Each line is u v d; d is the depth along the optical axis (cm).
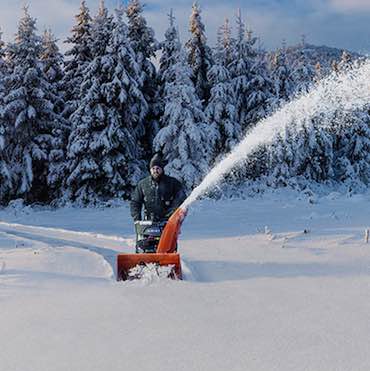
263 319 351
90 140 2358
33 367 263
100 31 2492
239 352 283
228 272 543
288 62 3309
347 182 3064
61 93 2934
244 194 2453
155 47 2914
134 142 2531
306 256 640
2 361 273
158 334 316
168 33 2925
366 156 3148
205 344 297
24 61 2548
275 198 2309
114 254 694
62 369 260
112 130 2339
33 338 310
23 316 359
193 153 2447
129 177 2433
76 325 337
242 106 3123
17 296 420
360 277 497
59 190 2547
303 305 390
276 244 775
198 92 3020
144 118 2781
